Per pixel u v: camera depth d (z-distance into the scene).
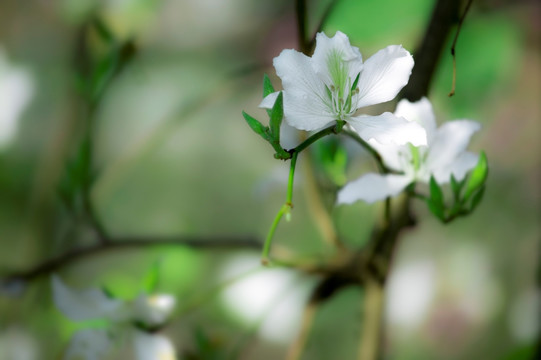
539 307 1.62
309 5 1.26
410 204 1.11
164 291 1.33
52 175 1.29
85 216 1.19
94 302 1.11
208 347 1.15
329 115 1.00
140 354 1.12
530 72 1.58
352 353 1.51
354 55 0.99
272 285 1.33
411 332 1.71
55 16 1.58
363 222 1.37
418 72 1.07
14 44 1.59
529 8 1.42
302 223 1.70
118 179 1.61
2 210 1.55
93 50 1.25
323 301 1.13
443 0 1.07
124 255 1.49
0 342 1.26
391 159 1.06
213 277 1.35
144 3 1.34
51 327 1.26
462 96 1.37
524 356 1.22
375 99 1.00
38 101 1.56
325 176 1.14
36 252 1.28
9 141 1.55
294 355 1.13
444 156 1.06
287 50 1.00
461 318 1.72
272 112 0.97
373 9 1.26
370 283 1.12
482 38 1.37
